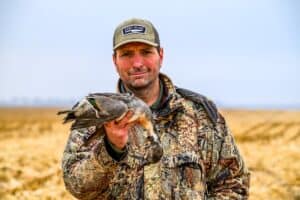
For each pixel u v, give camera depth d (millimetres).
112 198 5297
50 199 15625
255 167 21688
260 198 15406
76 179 5035
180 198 5336
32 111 188250
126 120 4570
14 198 15945
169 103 5441
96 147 4898
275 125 64812
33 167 22750
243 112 149875
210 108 5594
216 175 5656
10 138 46375
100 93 4543
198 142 5488
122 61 5422
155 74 5449
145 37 5336
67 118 4434
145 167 5266
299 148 33312
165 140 5398
